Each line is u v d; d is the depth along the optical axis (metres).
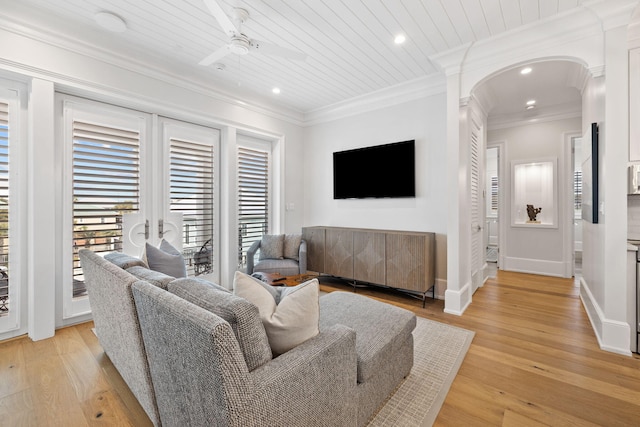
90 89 2.67
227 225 3.89
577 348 2.29
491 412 1.60
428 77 3.52
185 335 0.99
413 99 3.75
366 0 2.20
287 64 3.19
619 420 1.53
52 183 2.49
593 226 2.69
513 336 2.50
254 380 0.97
